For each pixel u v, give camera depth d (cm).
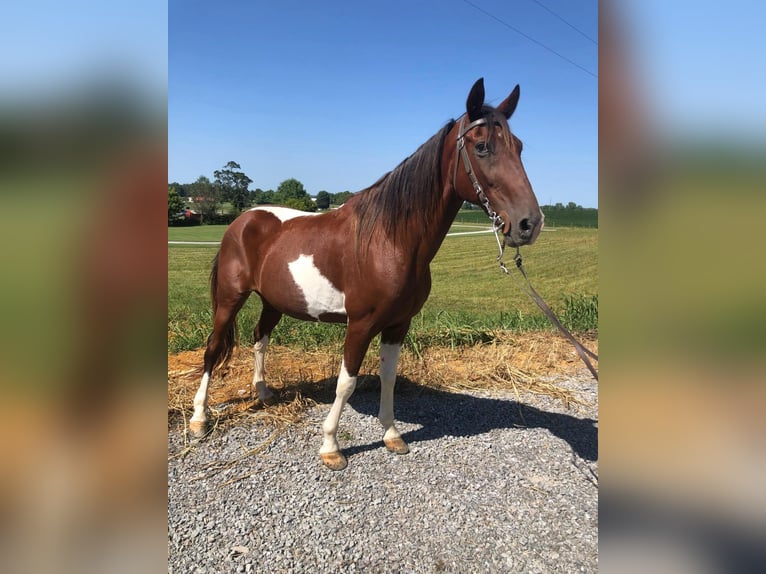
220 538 213
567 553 207
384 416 297
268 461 280
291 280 290
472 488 256
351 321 269
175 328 564
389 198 252
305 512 233
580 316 651
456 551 208
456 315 708
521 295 1199
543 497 249
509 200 219
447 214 253
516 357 502
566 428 334
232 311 326
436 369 453
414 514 233
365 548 209
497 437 318
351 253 265
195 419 313
